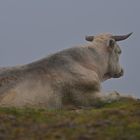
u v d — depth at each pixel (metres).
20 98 49.44
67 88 51.03
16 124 37.16
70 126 35.88
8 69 51.44
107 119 37.31
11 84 50.12
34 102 49.59
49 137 33.78
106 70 58.06
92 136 33.56
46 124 36.94
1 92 49.72
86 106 51.62
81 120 37.38
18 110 41.09
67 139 33.12
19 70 51.28
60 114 40.69
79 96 51.38
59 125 36.25
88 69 53.81
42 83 50.47
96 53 56.62
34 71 51.12
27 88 50.00
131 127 35.22
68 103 51.38
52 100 50.31
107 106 49.69
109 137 33.34
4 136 34.31
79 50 55.03
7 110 40.62
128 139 33.16
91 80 52.06
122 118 37.44
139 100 50.44
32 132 35.06
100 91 52.81
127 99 51.28
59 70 51.53
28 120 38.34
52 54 53.25
